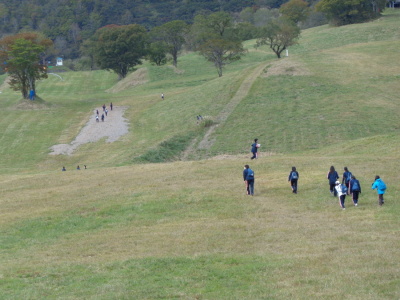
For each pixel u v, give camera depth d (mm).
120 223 49062
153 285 30453
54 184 70438
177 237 42406
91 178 72000
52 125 154500
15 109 180500
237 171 68438
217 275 31750
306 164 69562
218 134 117812
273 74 165875
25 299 29094
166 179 66188
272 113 128250
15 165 111875
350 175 49719
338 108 125312
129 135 133875
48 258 38844
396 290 26734
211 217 48812
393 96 133625
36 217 53375
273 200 53375
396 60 173750
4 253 41875
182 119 139500
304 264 32500
